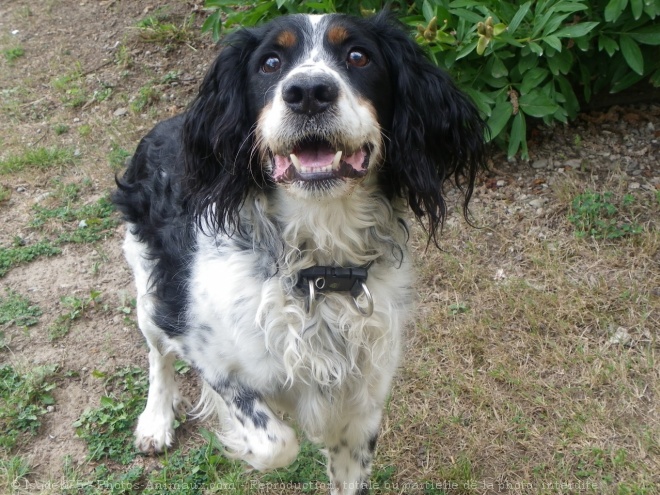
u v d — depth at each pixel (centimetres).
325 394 59
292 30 55
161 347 73
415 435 73
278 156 52
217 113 58
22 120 130
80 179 114
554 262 89
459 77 95
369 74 55
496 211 97
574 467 69
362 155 53
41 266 99
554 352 79
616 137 104
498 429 73
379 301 58
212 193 58
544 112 93
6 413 76
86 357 85
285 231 56
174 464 72
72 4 158
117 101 130
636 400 74
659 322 81
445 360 80
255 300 56
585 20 95
